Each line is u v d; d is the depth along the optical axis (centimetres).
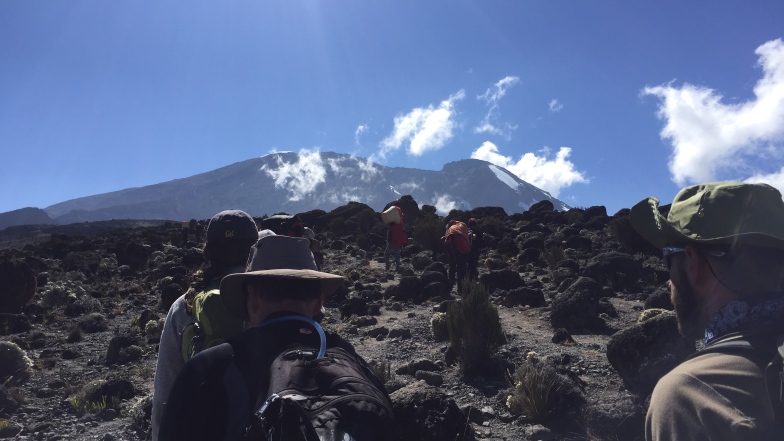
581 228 2417
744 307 150
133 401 790
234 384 195
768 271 154
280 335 211
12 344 955
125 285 1864
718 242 157
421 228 2139
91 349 1141
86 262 2269
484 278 1427
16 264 1487
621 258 1475
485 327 814
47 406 798
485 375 784
